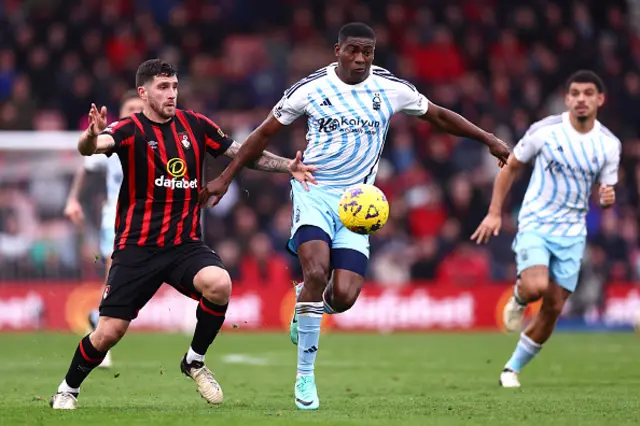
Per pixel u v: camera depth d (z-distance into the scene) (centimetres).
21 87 6675
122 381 3030
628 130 7100
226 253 5853
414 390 2816
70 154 5584
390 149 6781
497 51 7744
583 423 2038
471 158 6712
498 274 5991
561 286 2934
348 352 4272
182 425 1961
